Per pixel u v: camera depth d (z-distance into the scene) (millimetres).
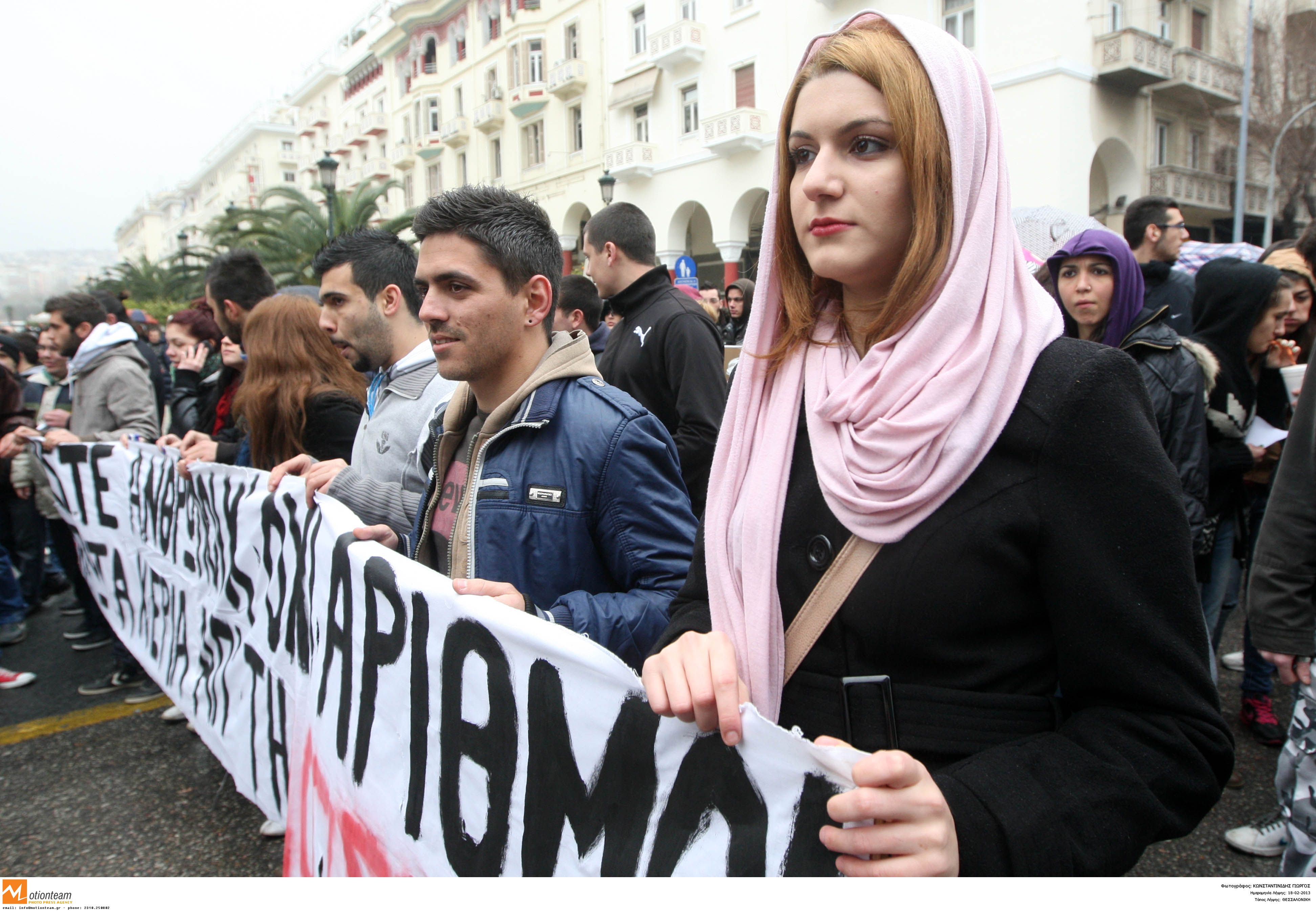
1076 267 2406
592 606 1368
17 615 4352
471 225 1526
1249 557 3029
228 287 3309
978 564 796
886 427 818
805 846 771
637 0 19922
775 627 898
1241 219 14500
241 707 2240
